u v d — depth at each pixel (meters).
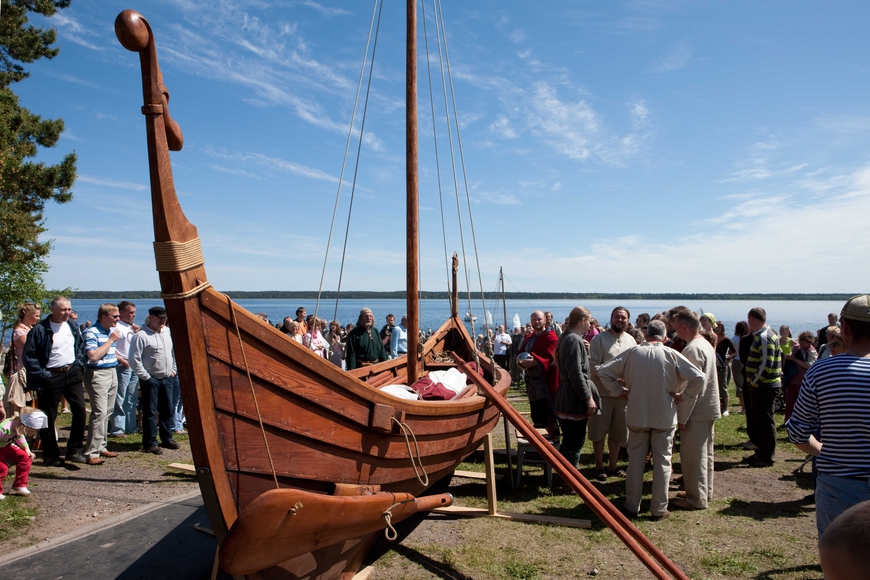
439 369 7.11
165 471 6.03
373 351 8.21
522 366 7.09
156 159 2.31
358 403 3.06
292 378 2.72
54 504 4.93
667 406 4.77
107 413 6.45
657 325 4.91
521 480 6.12
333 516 2.64
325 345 11.06
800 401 2.72
